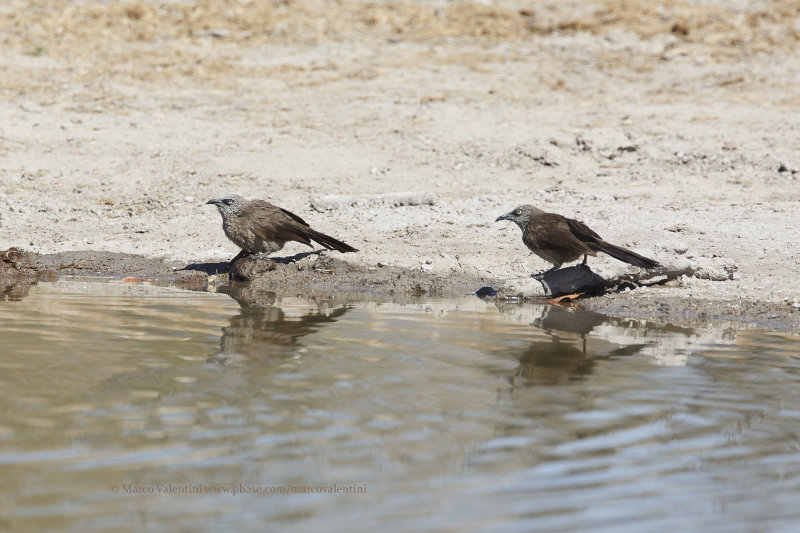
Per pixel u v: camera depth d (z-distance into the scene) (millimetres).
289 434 8016
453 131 23281
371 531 6371
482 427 8273
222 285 14938
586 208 18422
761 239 16422
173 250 16875
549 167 21359
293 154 21969
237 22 30250
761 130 22781
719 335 11867
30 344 10688
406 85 26328
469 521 6527
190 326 11789
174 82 26266
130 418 8328
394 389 9258
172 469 7262
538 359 10453
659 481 7230
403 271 15422
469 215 18281
